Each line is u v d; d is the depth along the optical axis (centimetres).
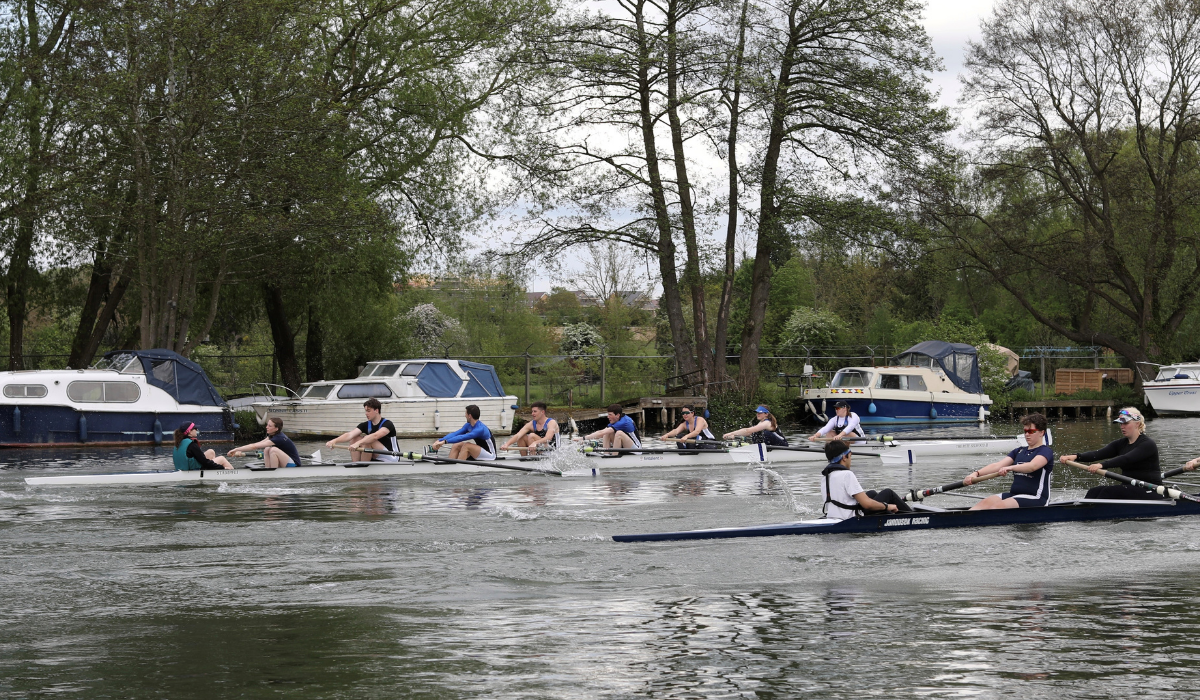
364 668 650
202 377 2719
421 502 1455
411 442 2864
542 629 741
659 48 3180
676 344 3612
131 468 1975
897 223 3388
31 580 916
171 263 2752
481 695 598
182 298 2864
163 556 1027
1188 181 4156
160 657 678
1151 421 3703
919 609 796
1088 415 4256
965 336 4225
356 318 3694
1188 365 4053
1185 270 4494
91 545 1090
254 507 1398
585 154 3372
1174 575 923
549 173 3303
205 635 730
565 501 1468
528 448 1970
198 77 2566
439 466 1867
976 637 713
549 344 5912
